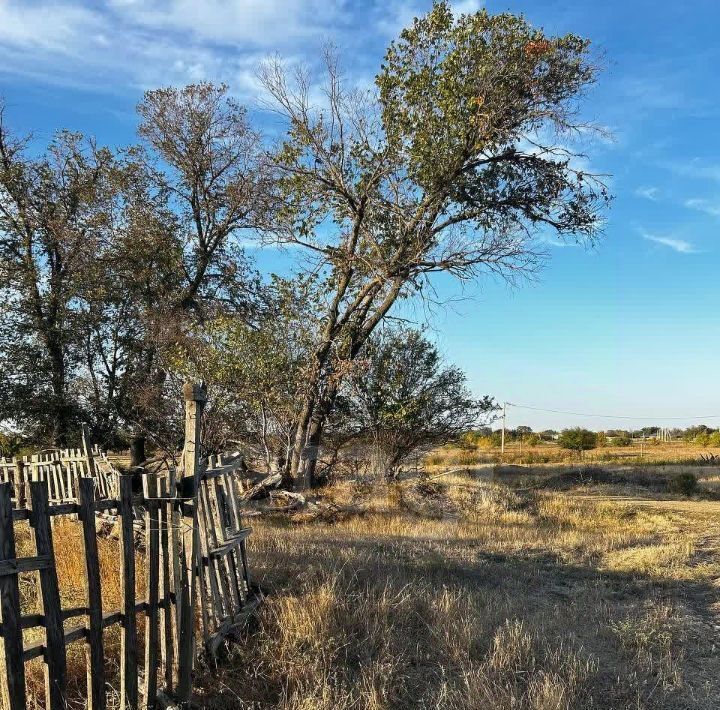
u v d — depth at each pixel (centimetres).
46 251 2561
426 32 1811
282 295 2012
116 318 2558
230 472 655
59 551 681
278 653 534
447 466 3347
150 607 430
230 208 2681
